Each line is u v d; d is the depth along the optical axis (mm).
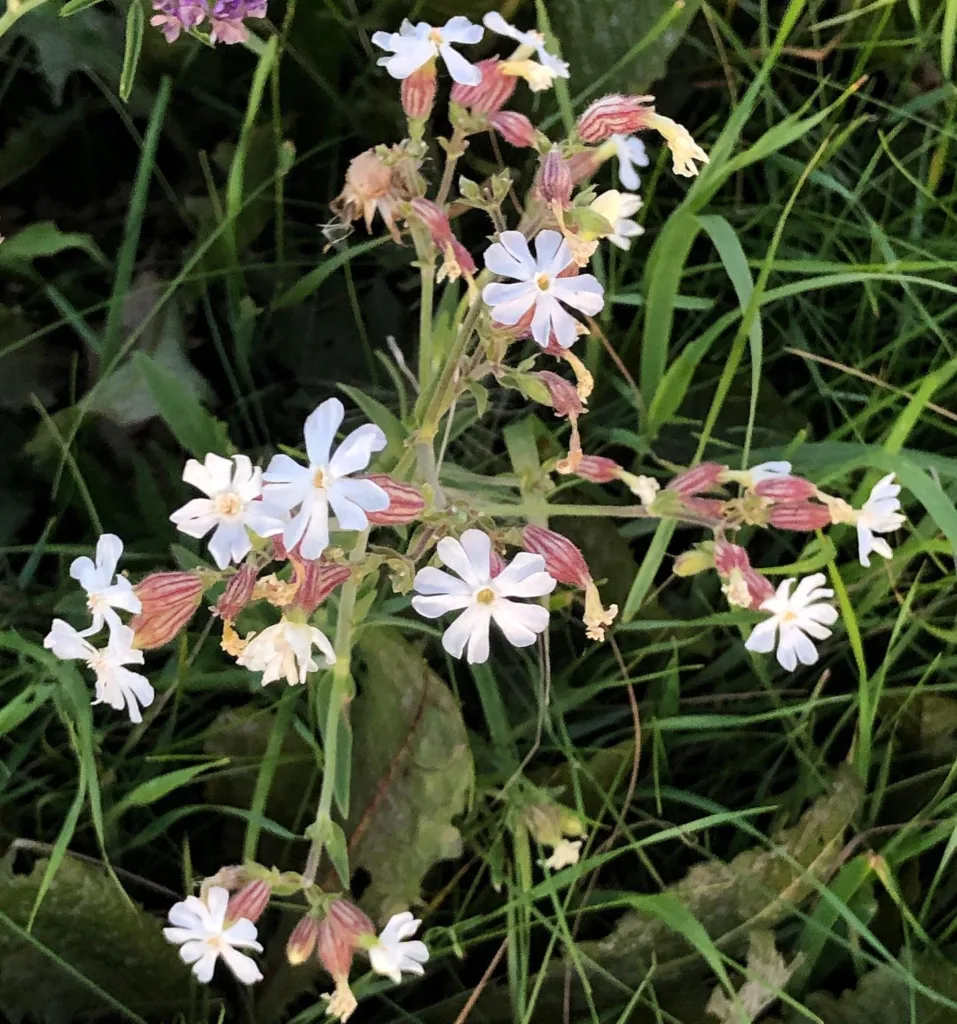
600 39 312
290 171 333
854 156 348
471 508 228
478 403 226
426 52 204
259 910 212
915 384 309
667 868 299
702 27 338
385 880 266
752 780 312
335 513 199
